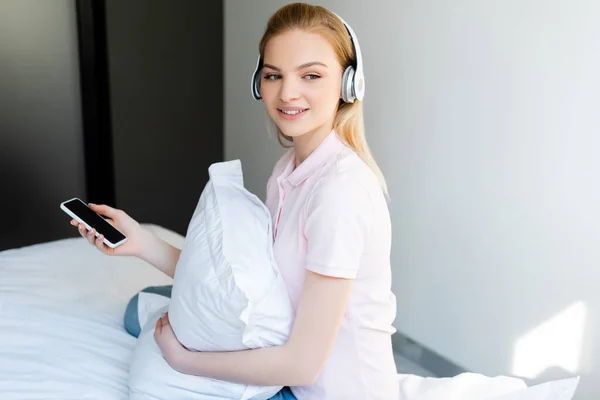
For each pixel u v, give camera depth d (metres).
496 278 1.76
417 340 2.06
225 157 3.02
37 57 2.45
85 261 1.78
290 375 0.97
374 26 1.99
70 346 1.33
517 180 1.65
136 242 1.30
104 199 2.71
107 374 1.26
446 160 1.84
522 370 1.74
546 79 1.53
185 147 2.88
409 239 2.02
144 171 2.79
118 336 1.41
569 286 1.58
